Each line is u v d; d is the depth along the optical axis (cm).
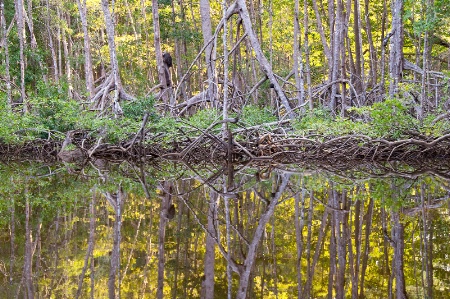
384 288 507
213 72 1920
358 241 688
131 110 1672
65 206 891
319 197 984
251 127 1483
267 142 1455
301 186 1091
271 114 1855
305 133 1488
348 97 1969
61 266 570
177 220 812
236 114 1752
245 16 1866
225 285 527
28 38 3303
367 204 904
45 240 677
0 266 568
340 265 596
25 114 1622
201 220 814
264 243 694
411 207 868
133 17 3494
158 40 2128
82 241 675
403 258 606
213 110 1677
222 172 1302
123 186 1090
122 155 1549
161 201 949
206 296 486
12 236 697
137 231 736
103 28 3700
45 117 1639
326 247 674
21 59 1928
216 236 723
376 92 2011
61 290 492
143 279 528
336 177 1202
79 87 2955
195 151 1505
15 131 1544
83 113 1661
